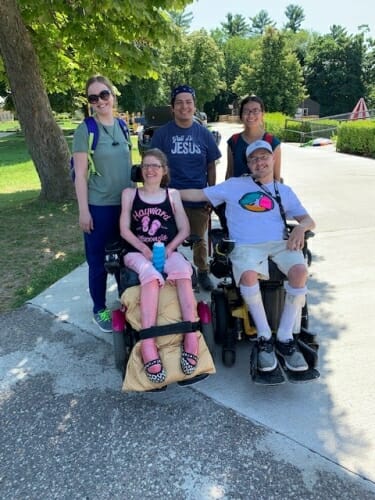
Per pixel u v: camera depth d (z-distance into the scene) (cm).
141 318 281
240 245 313
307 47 7469
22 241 622
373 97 6512
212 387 300
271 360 280
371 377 304
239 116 378
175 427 265
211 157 419
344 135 1578
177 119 397
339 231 614
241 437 254
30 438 261
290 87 5128
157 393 295
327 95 6662
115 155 339
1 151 2133
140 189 341
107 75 904
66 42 797
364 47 6469
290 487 222
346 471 230
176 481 228
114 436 260
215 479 228
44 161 834
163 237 333
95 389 303
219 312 327
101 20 705
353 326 371
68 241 617
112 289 463
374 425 261
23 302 436
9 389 306
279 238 315
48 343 362
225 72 6862
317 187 902
